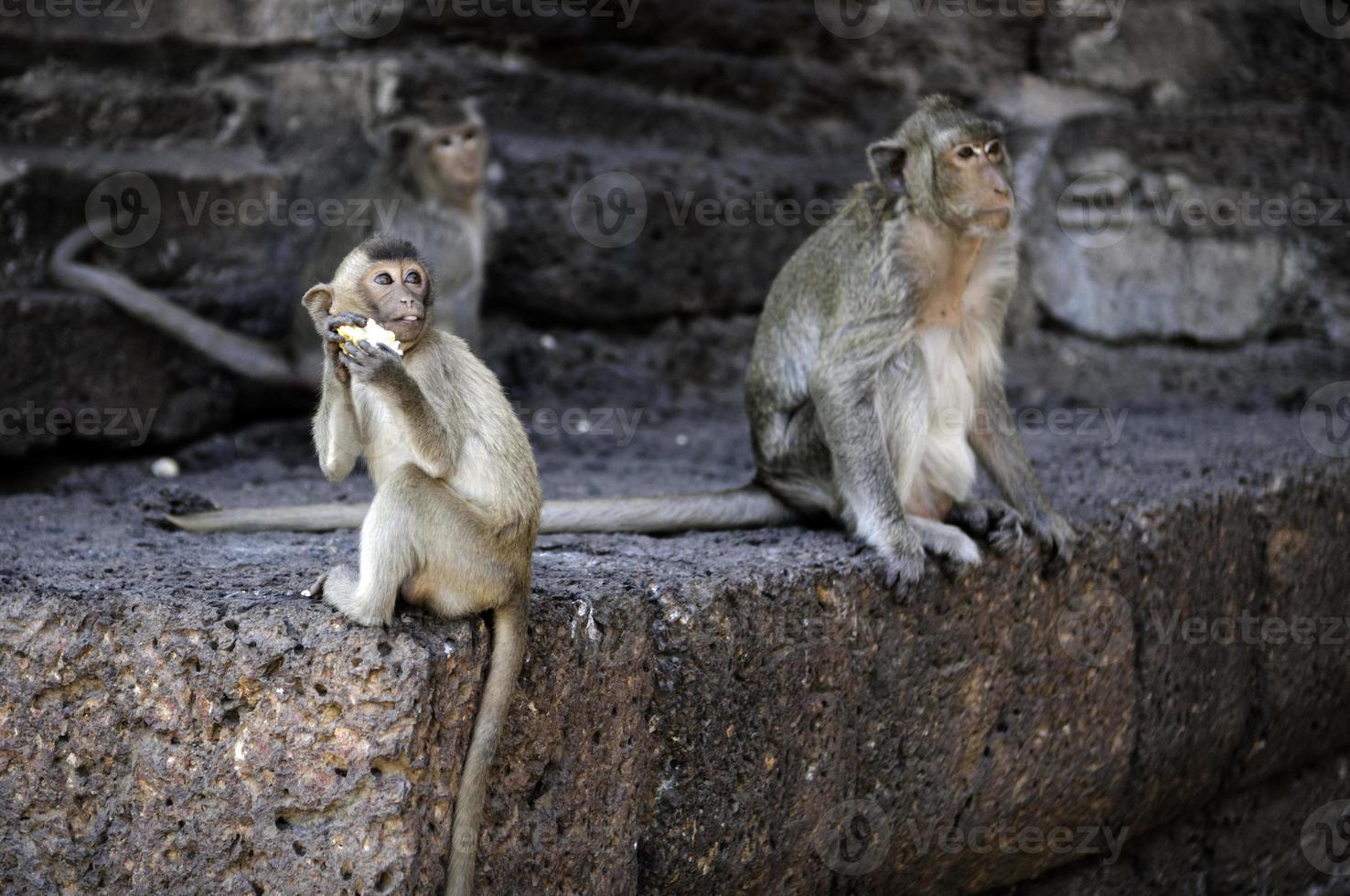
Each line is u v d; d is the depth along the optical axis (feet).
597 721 24.80
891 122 60.29
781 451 34.50
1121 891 38.99
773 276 55.72
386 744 21.65
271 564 26.63
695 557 29.14
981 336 34.06
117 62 47.32
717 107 57.36
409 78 49.57
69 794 23.90
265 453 44.55
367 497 37.14
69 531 30.71
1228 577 38.83
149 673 23.11
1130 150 61.31
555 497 36.70
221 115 49.29
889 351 32.37
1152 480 39.11
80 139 45.55
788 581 27.94
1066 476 39.50
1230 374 60.75
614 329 52.90
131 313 41.96
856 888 30.53
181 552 28.25
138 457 42.78
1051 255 59.62
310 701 22.04
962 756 32.01
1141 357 60.80
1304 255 62.90
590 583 25.70
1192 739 38.29
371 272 22.49
